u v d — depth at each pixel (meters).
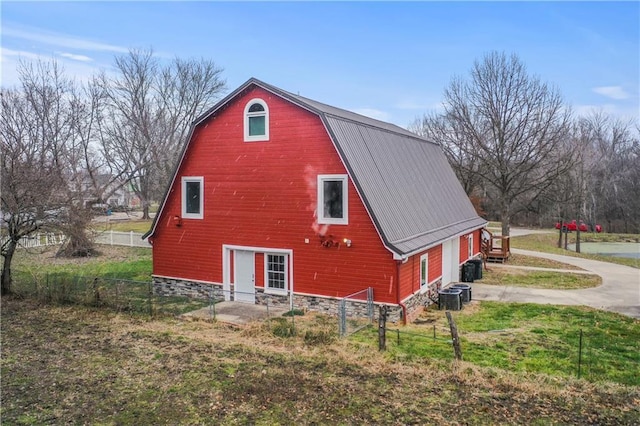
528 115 29.31
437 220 19.09
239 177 17.06
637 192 53.47
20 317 15.03
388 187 16.31
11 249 17.83
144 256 27.62
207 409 8.70
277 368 10.52
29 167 17.53
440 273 19.11
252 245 16.91
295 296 16.20
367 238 14.80
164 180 43.31
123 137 40.19
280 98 16.03
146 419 8.38
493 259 27.48
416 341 12.54
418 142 23.22
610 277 22.70
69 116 32.81
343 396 9.10
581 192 36.31
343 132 15.56
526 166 30.47
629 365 10.95
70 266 24.34
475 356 11.44
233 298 17.48
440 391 9.27
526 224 54.47
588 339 12.95
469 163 33.88
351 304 15.09
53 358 11.34
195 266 18.20
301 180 15.84
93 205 27.14
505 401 8.83
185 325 14.29
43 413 8.62
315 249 15.72
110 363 10.98
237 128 16.97
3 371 10.54
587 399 8.90
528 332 13.62
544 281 21.86
